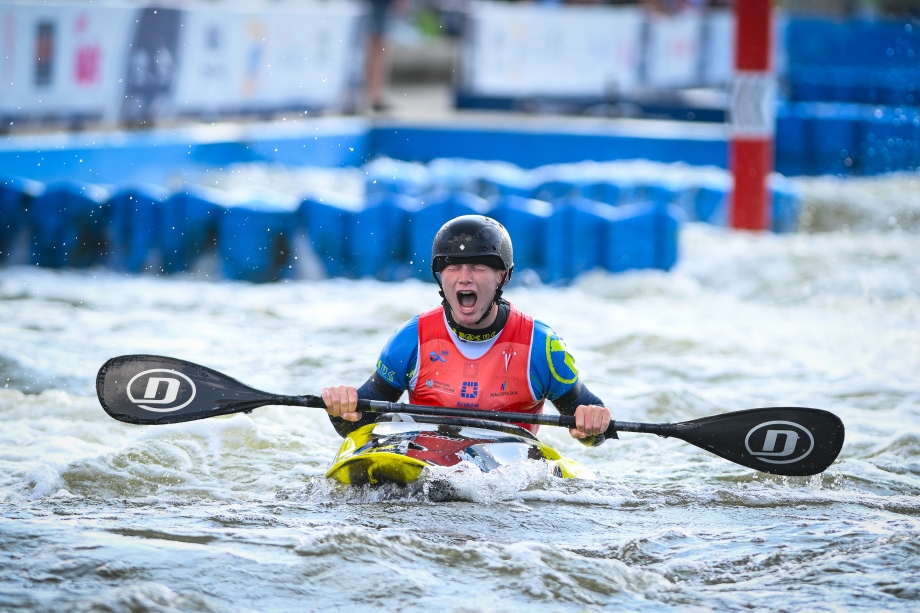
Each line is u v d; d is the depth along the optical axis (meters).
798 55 84.50
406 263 44.16
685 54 85.38
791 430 18.19
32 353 27.66
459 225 17.78
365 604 11.99
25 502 16.95
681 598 12.40
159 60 56.41
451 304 18.03
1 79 47.66
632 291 41.94
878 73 84.06
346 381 26.73
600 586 12.66
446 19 131.25
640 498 17.28
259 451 20.75
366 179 56.53
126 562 12.88
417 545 13.78
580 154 75.62
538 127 76.50
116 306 35.88
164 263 43.91
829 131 76.56
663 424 18.27
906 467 20.50
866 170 76.56
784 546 14.32
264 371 27.50
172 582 12.34
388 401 19.19
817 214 60.25
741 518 16.12
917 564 13.50
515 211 44.12
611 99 84.94
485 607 11.95
